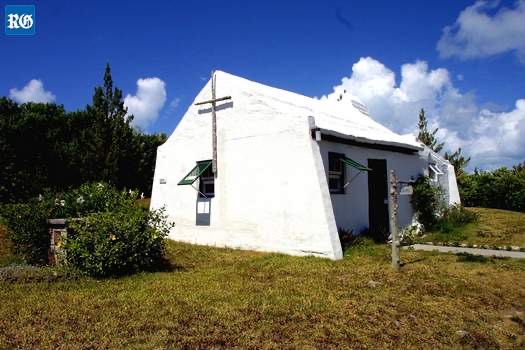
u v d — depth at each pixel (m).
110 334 5.55
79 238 8.90
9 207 10.91
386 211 14.49
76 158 24.34
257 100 12.36
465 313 6.89
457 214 16.83
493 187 24.06
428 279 8.61
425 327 6.27
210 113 13.78
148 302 6.88
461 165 27.39
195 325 5.91
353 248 11.56
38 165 23.73
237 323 6.00
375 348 5.53
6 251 12.06
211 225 13.41
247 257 11.10
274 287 7.93
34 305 6.70
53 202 10.93
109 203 10.83
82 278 8.56
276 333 5.76
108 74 24.62
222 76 13.58
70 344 5.23
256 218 12.14
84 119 27.36
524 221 16.92
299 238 11.11
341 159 12.50
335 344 5.54
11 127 22.55
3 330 5.66
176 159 14.84
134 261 9.23
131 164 26.62
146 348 5.13
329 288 7.91
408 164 16.09
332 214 10.86
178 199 14.59
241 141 12.71
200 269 9.76
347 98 19.66
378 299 7.28
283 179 11.54
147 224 9.72
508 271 9.26
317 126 11.11
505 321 6.72
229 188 12.96
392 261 9.43
